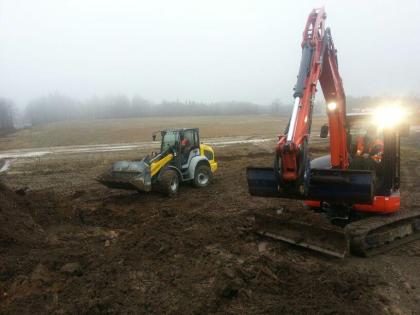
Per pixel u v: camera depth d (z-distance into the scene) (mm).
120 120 83750
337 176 6066
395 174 6977
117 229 8758
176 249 6965
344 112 7270
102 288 5598
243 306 5051
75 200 11812
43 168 19391
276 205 10266
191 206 10625
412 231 7410
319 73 6117
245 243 7215
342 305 4953
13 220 7875
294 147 5324
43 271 6109
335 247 6211
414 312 4941
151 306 5102
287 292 5371
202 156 13305
